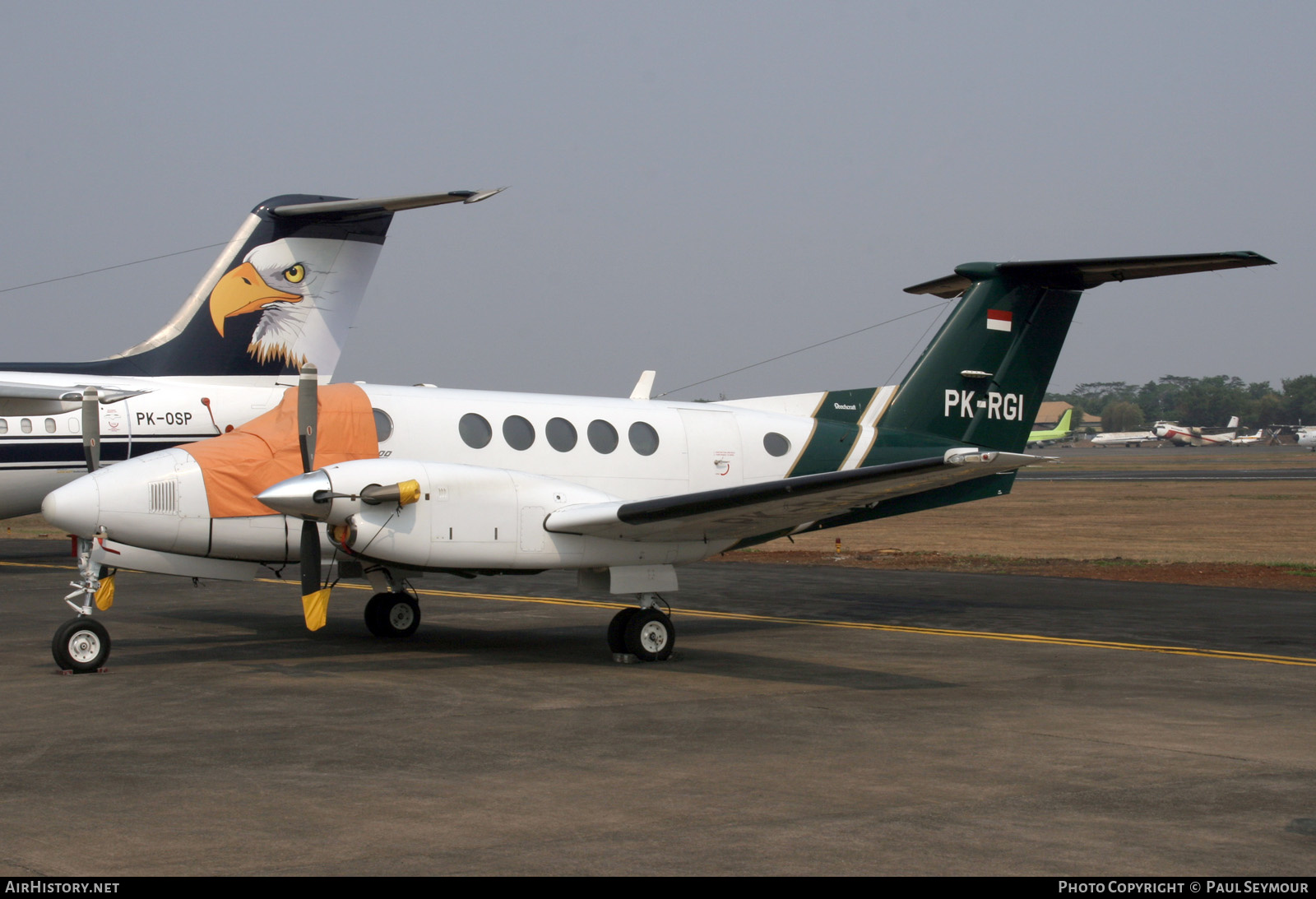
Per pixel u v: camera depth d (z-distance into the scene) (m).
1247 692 9.62
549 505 10.90
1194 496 45.53
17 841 5.45
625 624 11.12
